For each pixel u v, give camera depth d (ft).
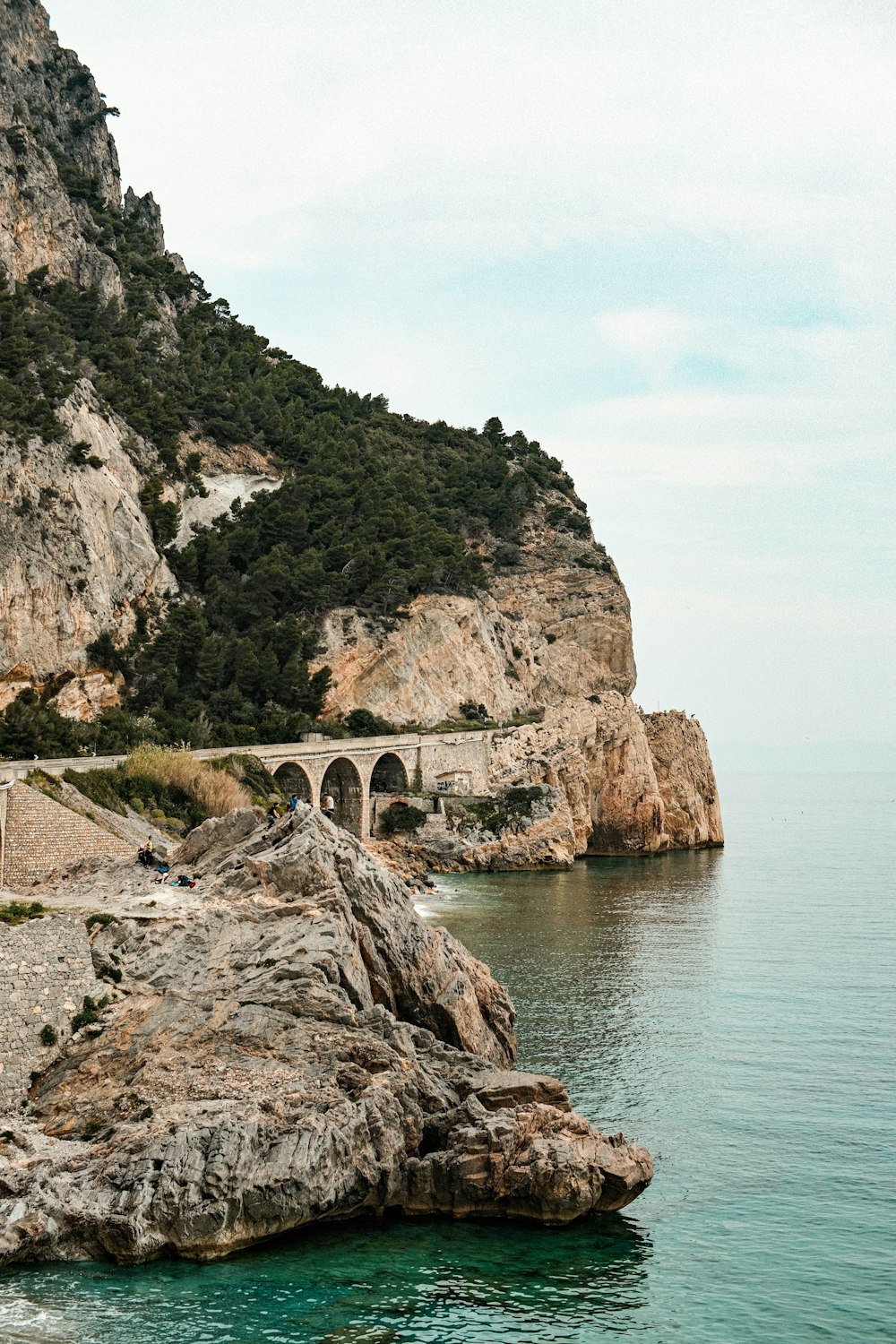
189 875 197.26
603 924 324.80
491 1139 138.00
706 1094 182.91
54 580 409.08
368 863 195.52
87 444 445.37
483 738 508.53
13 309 476.13
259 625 495.00
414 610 552.82
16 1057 147.33
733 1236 137.59
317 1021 153.79
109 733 375.25
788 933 322.96
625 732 546.26
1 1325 112.98
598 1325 118.11
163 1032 150.61
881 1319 120.88
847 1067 196.85
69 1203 125.70
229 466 588.91
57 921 160.76
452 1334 115.24
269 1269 124.98
